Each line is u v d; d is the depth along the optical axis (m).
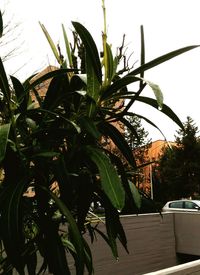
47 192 1.13
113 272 5.18
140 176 1.72
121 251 5.45
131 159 1.31
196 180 28.52
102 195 1.24
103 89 1.24
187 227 6.65
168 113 1.31
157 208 1.59
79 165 1.27
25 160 1.16
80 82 1.28
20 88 1.32
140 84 1.21
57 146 1.30
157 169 29.41
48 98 1.28
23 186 1.06
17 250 0.94
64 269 1.09
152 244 6.10
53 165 1.17
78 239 1.02
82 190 1.25
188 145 28.86
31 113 1.23
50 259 1.10
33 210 1.37
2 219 0.98
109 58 1.26
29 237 1.56
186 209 11.94
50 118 1.33
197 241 6.48
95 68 1.16
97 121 1.28
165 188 29.52
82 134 1.22
